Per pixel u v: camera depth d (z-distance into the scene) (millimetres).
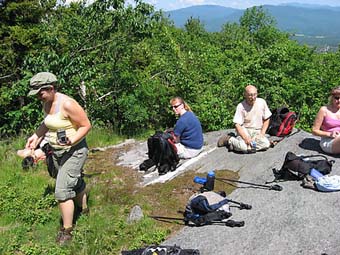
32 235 4891
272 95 14375
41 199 5727
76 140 4488
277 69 15203
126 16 11117
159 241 4594
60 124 4453
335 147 6215
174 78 12875
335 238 4234
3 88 12727
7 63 14164
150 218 5102
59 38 11219
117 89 11781
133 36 11531
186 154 6812
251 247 4227
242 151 6680
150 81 12117
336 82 19672
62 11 14148
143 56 13453
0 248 4566
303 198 5027
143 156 7438
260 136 6730
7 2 15297
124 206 5527
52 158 4805
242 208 5000
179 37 24719
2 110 11922
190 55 15719
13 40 14211
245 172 6066
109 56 11695
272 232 4422
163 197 5652
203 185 5641
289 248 4152
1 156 7715
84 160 4734
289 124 7219
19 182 6438
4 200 5680
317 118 6379
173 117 12203
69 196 4699
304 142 6910
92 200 5707
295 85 17500
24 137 9352
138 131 10648
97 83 11633
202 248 4336
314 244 4168
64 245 4598
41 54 10297
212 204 4867
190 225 4863
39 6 15695
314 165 5605
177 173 6395
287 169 5582
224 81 15430
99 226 4957
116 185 6215
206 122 12062
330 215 4641
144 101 11617
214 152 6992
